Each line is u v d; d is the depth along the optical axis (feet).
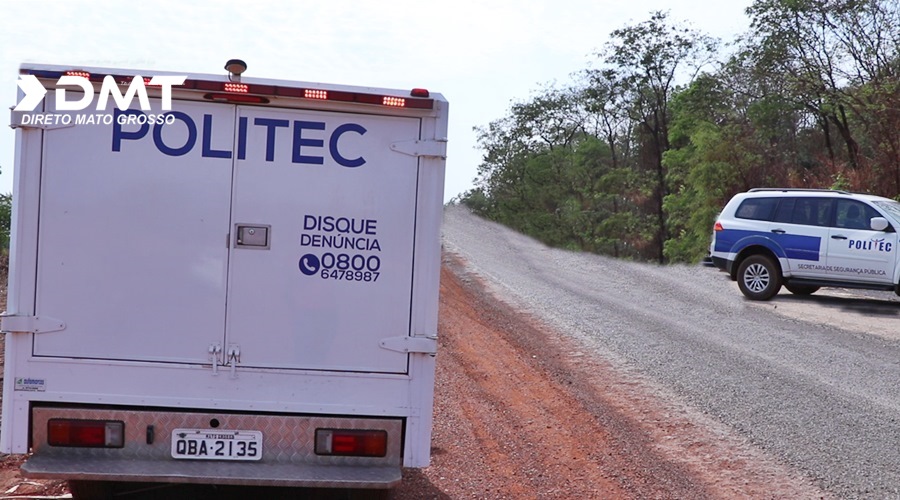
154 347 17.61
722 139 115.65
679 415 30.40
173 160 17.58
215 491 21.68
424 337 18.01
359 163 17.90
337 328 17.90
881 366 38.73
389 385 17.99
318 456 17.85
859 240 55.31
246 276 17.71
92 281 17.48
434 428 27.96
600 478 23.98
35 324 17.37
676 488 23.40
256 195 17.72
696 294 62.18
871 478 24.29
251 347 17.75
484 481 23.38
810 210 57.52
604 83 157.69
